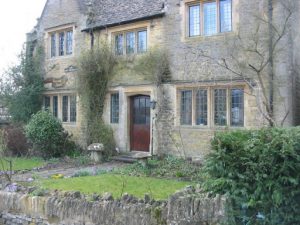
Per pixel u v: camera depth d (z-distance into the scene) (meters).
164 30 12.68
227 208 4.62
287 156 4.48
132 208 5.24
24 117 16.19
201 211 4.73
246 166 4.69
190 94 12.16
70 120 15.86
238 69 10.91
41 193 6.41
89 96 14.44
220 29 11.48
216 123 11.53
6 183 7.36
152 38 12.98
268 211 4.55
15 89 16.36
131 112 13.92
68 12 15.87
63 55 16.22
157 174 9.94
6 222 6.59
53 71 16.47
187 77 12.08
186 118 12.27
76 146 15.10
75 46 15.54
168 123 12.52
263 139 4.72
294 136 4.61
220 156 4.82
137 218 5.16
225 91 11.37
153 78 12.73
